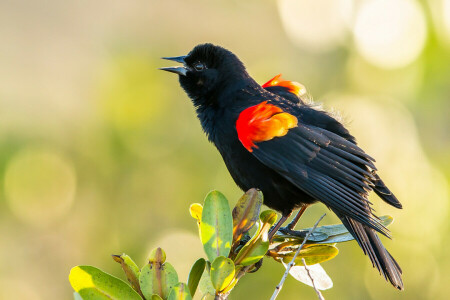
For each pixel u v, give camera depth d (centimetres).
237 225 654
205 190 1242
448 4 1229
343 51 1309
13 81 1653
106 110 1277
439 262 1198
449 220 1210
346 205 774
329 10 1342
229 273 598
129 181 1269
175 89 1302
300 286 1164
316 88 1309
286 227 880
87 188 1278
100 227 1277
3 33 1767
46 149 1277
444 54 1238
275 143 821
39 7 1789
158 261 598
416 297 1198
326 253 712
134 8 1503
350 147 818
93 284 582
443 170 1245
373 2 1291
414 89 1259
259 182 855
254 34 1552
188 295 564
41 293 1418
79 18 1794
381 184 830
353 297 1188
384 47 1270
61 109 1428
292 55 1416
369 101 1268
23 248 1359
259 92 900
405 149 1246
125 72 1299
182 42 1505
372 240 762
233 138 867
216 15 1523
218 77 904
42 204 1274
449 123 1273
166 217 1259
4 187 1248
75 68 1734
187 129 1280
